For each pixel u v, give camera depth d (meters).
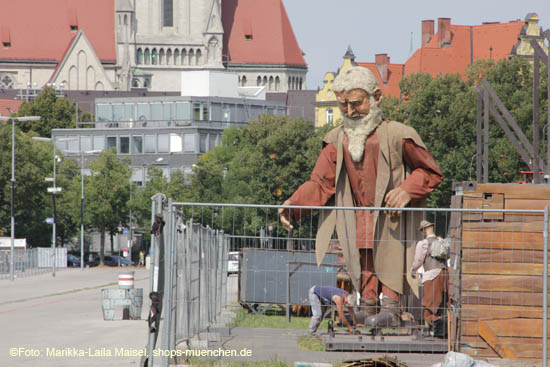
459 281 38.50
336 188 44.56
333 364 36.47
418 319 42.66
